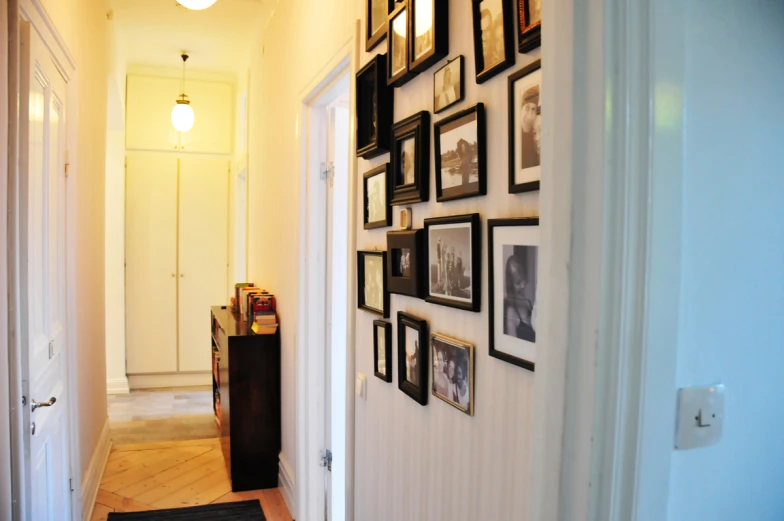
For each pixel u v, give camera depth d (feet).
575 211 2.77
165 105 20.21
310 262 10.13
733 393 3.05
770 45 3.10
